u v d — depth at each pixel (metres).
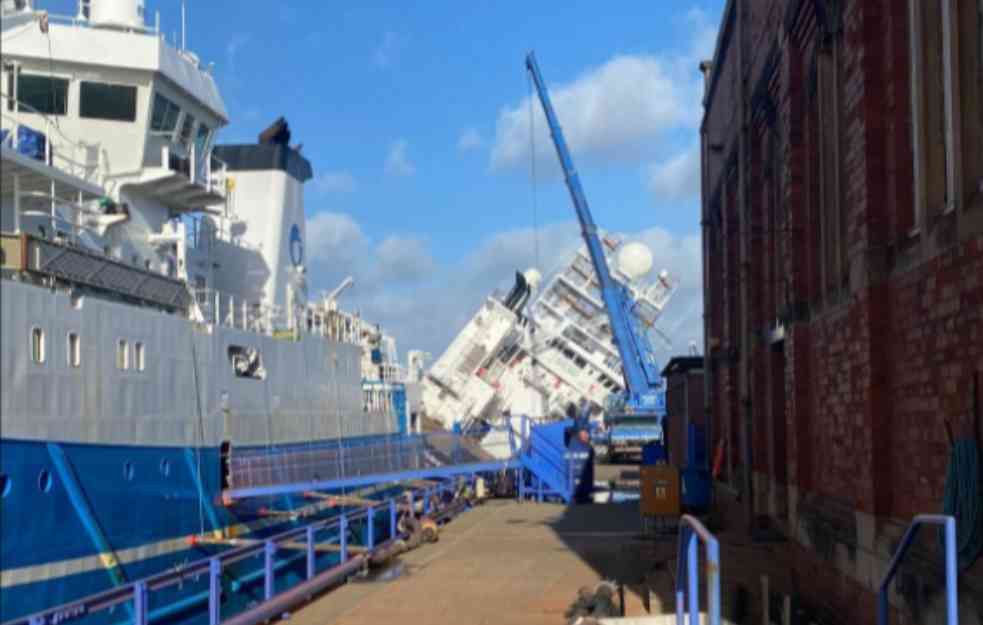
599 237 56.50
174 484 15.05
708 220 26.28
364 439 25.67
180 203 18.42
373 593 15.29
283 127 24.20
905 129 9.35
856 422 10.42
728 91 21.27
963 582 7.43
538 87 56.44
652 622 10.85
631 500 30.06
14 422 11.33
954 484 7.57
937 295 8.20
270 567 15.34
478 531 22.64
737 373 21.16
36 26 15.85
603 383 54.59
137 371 14.14
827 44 12.32
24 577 11.40
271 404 19.48
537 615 13.25
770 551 15.15
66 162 15.78
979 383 7.22
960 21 7.73
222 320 20.14
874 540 9.64
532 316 53.28
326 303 25.66
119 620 13.23
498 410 50.00
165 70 16.77
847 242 11.12
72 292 12.73
